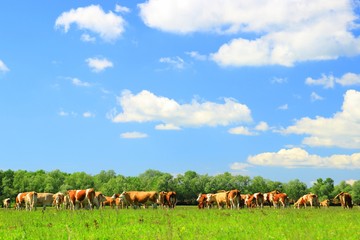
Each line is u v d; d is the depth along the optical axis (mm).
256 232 15938
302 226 18406
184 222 21484
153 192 53719
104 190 144875
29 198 51625
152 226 19109
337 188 167375
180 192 144625
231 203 51562
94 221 20750
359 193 160625
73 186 149375
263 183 161500
